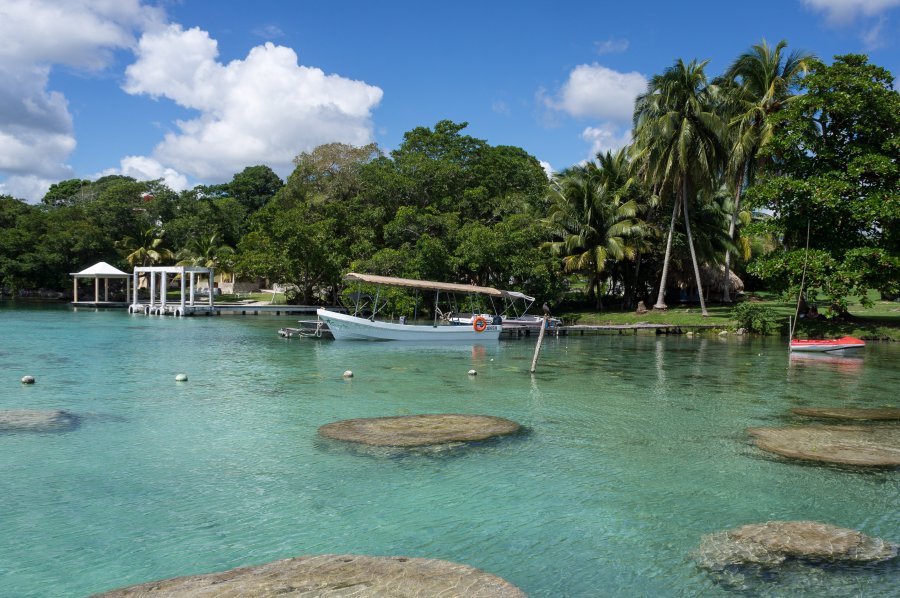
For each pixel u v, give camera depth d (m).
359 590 5.78
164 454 10.22
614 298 52.31
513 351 26.81
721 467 9.89
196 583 5.91
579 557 6.81
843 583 6.22
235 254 61.56
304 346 26.77
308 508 8.05
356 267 42.81
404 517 7.81
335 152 53.34
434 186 49.72
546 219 45.81
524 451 10.66
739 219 49.31
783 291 31.12
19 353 23.08
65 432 11.52
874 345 29.95
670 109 37.12
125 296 65.44
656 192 41.59
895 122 28.33
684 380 18.77
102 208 67.44
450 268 42.78
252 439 11.15
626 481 9.21
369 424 12.18
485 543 7.12
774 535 7.33
